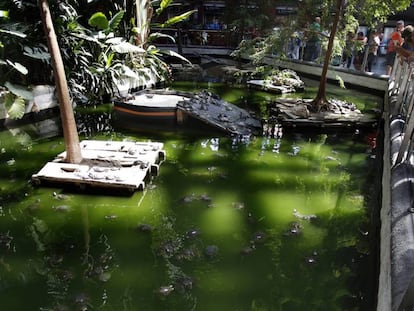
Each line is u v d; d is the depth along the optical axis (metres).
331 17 6.35
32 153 4.74
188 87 8.58
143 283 2.56
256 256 2.84
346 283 2.59
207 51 12.28
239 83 9.02
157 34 8.34
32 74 6.20
